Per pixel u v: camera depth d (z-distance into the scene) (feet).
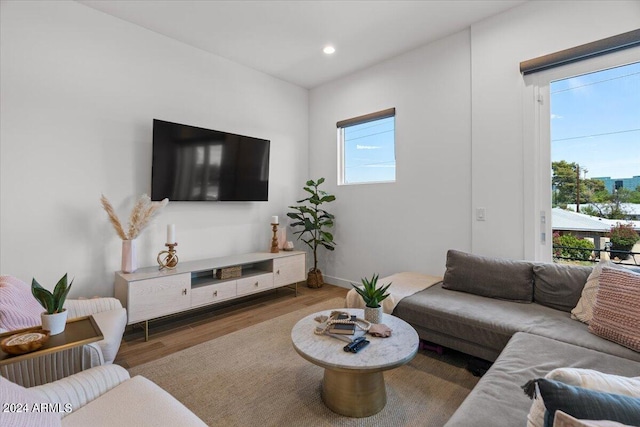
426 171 10.78
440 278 9.75
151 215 9.19
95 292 8.83
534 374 4.21
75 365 4.58
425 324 7.25
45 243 8.04
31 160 7.83
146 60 9.80
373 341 5.50
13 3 7.56
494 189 9.11
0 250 7.46
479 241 9.41
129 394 3.78
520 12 8.57
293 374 6.66
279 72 13.11
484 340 6.35
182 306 9.07
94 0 8.39
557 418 2.07
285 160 14.07
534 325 6.03
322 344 5.41
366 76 12.63
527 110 8.52
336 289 13.37
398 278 9.68
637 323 5.07
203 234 11.27
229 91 11.96
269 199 13.50
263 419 5.28
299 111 14.64
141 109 9.71
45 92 8.01
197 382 6.35
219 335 8.64
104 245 8.98
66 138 8.34
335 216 13.92
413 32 9.99
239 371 6.77
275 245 12.58
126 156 9.41
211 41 10.59
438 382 6.39
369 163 12.94
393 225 11.82
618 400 2.25
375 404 5.44
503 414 3.39
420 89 10.93
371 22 9.44
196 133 10.51
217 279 10.55
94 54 8.79
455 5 8.62
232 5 8.64
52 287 8.12
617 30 7.20
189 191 10.40
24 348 3.70
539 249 8.43
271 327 9.18
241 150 11.87
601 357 4.69
